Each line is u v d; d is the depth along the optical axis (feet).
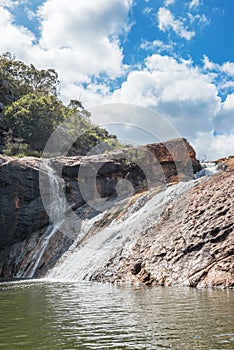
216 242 38.60
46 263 62.49
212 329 16.52
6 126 121.39
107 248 52.54
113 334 16.21
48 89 188.24
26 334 16.62
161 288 34.71
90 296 29.66
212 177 58.44
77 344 14.79
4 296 30.86
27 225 71.56
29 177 73.15
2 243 69.92
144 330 16.75
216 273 35.04
